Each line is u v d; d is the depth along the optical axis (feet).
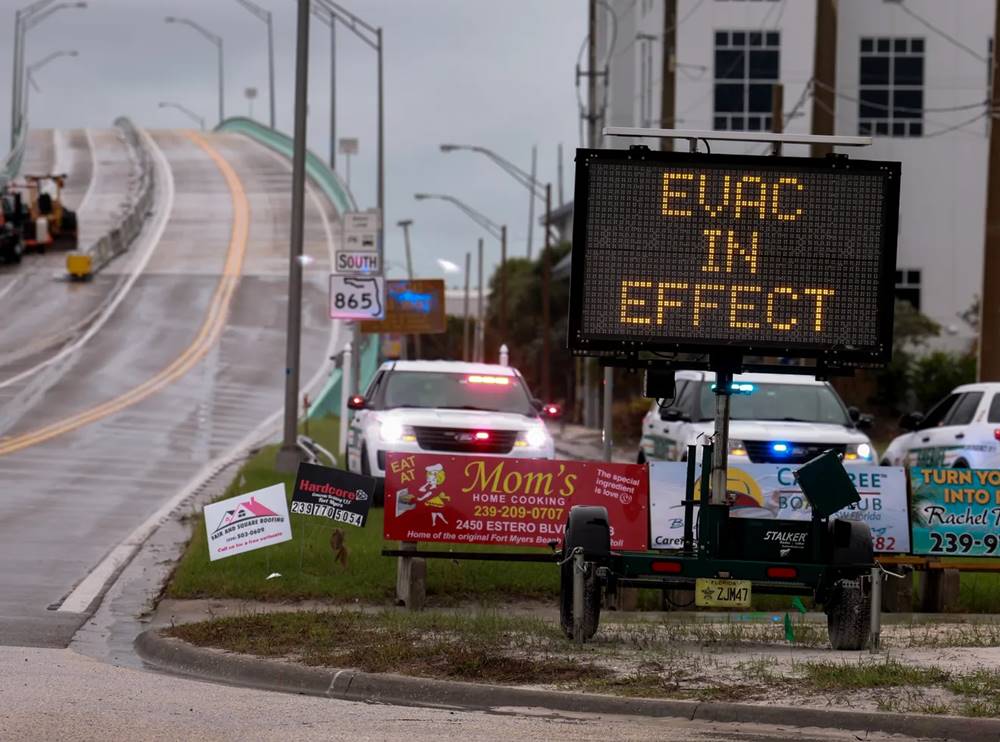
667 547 188.85
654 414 294.66
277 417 495.41
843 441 257.34
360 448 282.97
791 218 149.18
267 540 191.01
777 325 149.07
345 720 116.57
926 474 194.59
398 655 139.13
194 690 129.39
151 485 309.01
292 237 327.47
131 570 205.57
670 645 151.02
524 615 177.68
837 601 150.61
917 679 127.44
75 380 562.25
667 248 148.46
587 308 148.25
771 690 124.67
